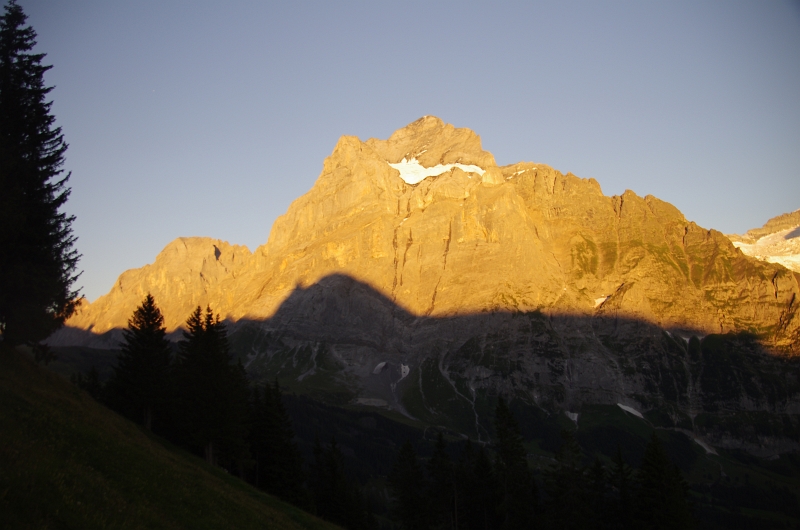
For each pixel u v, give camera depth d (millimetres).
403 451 115625
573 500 94812
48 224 75250
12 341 73062
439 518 112125
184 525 48750
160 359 102625
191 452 97062
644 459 99625
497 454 109750
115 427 72188
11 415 50906
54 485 39750
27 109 75688
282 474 107500
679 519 94812
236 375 104688
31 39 76562
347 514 113875
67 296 76688
